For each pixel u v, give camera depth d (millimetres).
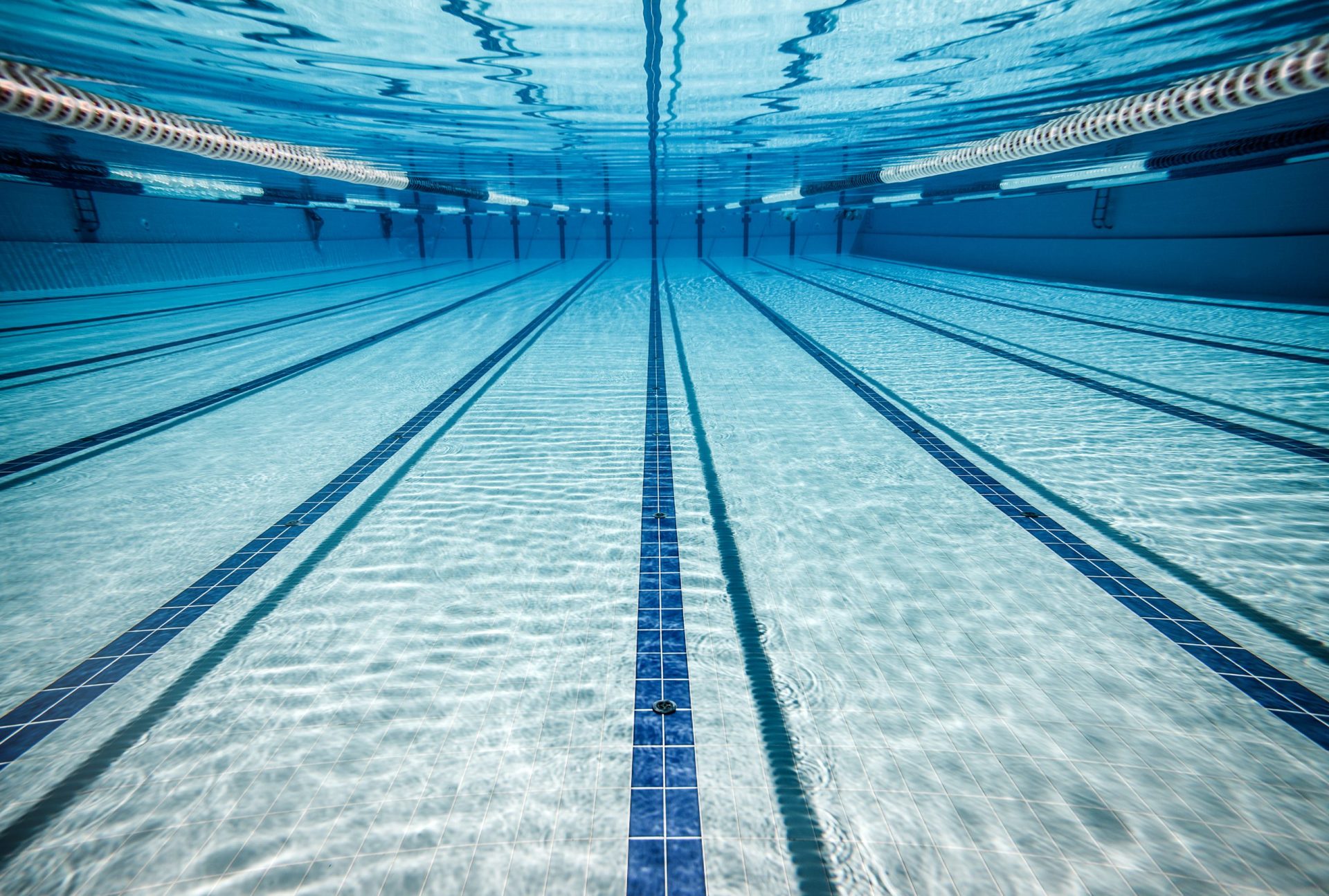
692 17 2564
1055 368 4574
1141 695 1426
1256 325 5703
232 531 2297
